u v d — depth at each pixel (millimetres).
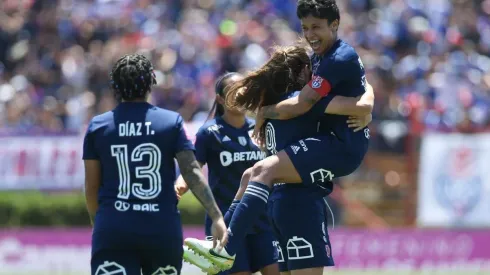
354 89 28062
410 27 80625
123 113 27469
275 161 27844
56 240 64438
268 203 29469
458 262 65312
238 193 28625
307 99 27766
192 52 79562
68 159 69500
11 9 89250
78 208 66500
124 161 27062
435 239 65312
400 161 69375
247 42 78000
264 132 29609
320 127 28500
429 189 67500
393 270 64188
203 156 34688
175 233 27047
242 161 34469
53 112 78125
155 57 78188
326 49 28234
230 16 82688
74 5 89312
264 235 34094
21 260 64562
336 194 69312
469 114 74250
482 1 85500
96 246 26922
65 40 86000
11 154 70188
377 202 69375
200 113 73125
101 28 86000
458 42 80938
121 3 88938
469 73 78062
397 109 70625
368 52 77875
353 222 69000
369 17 82625
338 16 28078
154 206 26875
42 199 66875
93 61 82125
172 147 27250
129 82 27359
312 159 27766
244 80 29438
